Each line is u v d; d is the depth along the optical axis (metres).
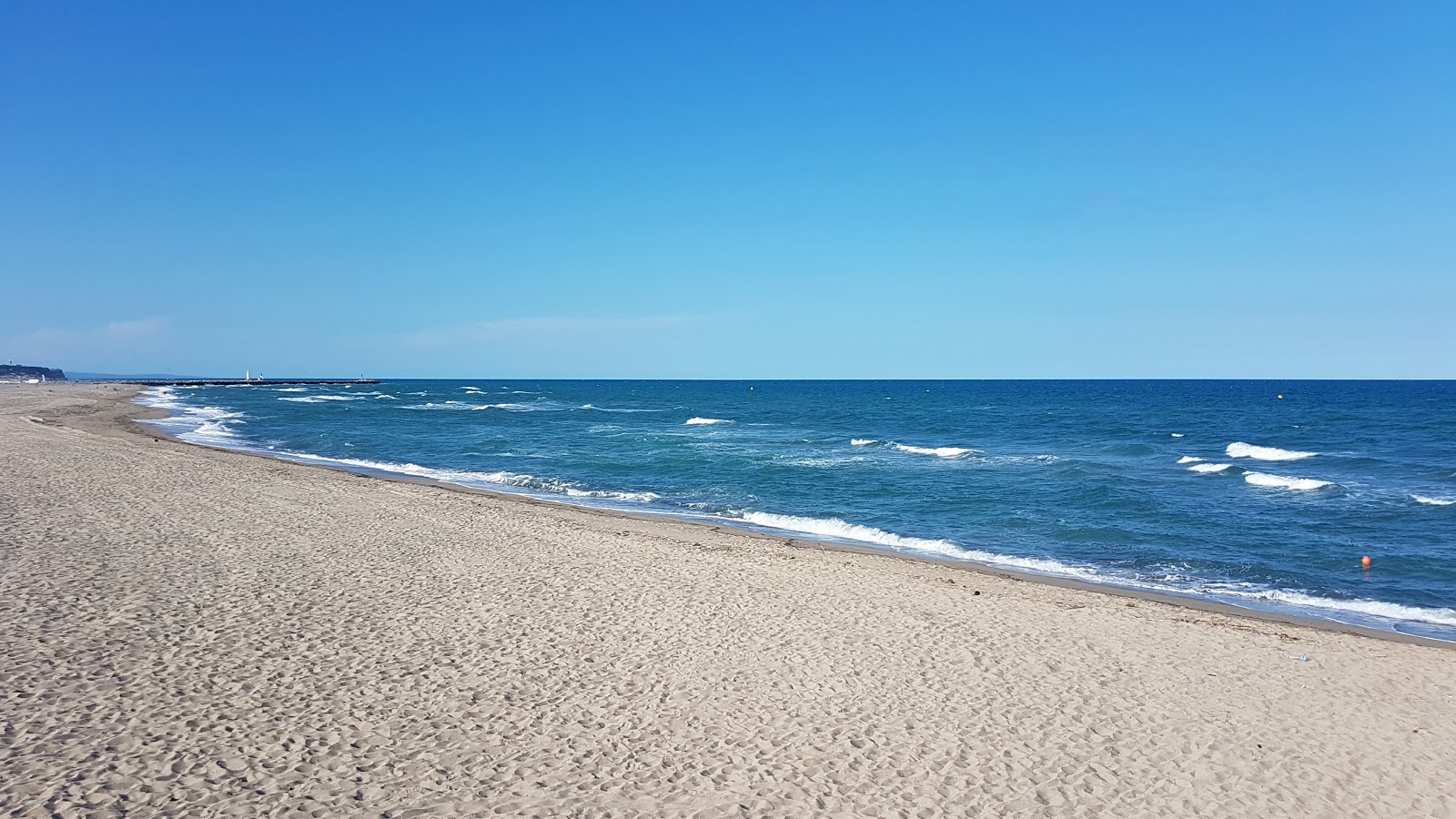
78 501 16.86
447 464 31.94
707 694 8.45
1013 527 20.31
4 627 9.02
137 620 9.65
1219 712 8.50
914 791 6.68
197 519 15.88
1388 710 8.68
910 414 71.62
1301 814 6.57
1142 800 6.68
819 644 10.12
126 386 104.75
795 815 6.24
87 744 6.63
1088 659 9.97
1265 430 51.22
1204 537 19.11
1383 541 18.66
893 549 18.05
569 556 14.45
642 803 6.33
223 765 6.48
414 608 10.91
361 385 174.12
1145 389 144.62
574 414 69.62
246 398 88.50
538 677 8.72
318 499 19.30
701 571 13.71
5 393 72.69
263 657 8.80
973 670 9.45
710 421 59.53
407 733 7.26
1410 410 71.31
